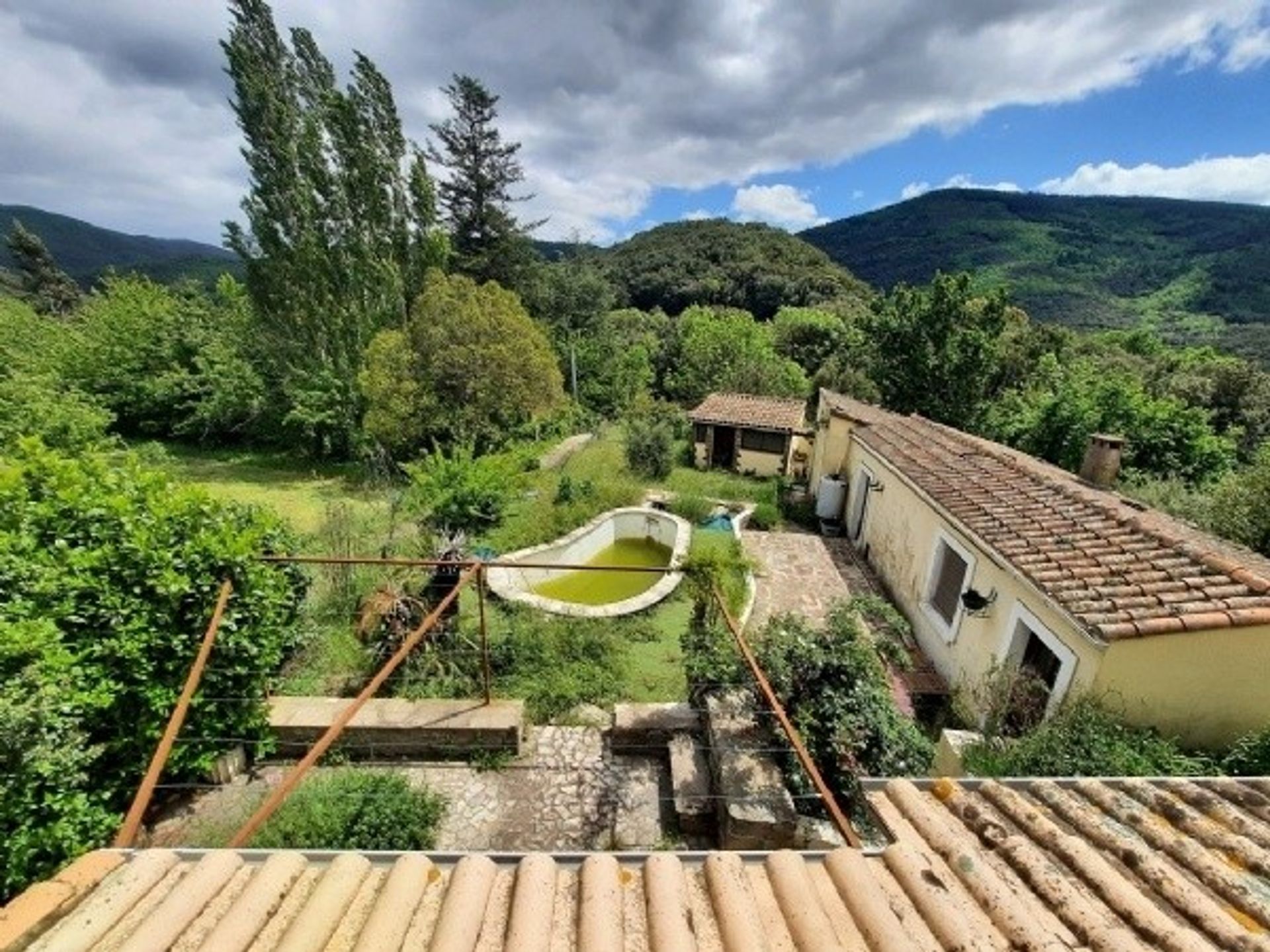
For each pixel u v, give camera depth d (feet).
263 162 68.33
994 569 24.34
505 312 65.41
